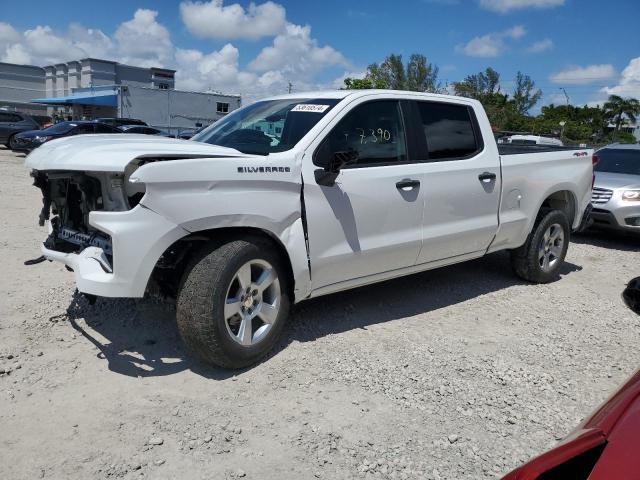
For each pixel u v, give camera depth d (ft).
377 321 15.71
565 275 22.15
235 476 8.93
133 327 14.40
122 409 10.68
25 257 20.52
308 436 10.07
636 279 7.62
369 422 10.61
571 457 5.15
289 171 12.76
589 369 13.33
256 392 11.50
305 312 16.05
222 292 11.55
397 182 14.80
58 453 9.29
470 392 11.84
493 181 17.46
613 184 29.27
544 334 15.42
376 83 151.23
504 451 9.87
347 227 13.88
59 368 12.16
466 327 15.67
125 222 10.85
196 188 11.39
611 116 238.68
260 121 15.16
